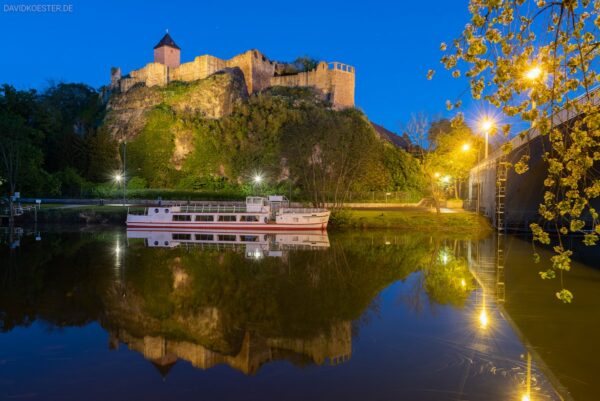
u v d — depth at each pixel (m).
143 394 11.39
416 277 25.08
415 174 87.31
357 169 78.69
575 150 5.84
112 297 20.97
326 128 88.88
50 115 98.19
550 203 6.32
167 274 26.00
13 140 68.81
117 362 13.41
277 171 87.06
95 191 80.56
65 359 13.66
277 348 14.53
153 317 17.98
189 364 13.27
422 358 13.47
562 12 5.62
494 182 47.16
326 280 24.44
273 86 115.62
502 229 46.22
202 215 52.06
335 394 11.32
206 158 93.94
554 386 11.50
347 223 51.84
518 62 5.91
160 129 95.75
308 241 41.25
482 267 27.81
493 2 5.48
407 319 17.36
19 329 16.48
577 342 14.52
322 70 111.00
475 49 5.77
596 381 11.80
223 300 20.42
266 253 33.91
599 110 5.87
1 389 11.66
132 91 108.31
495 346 14.34
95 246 38.03
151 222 53.16
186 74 110.69
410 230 49.41
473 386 11.67
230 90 104.06
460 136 72.56
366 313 18.23
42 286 23.11
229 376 12.44
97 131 96.69
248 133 95.81
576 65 6.05
